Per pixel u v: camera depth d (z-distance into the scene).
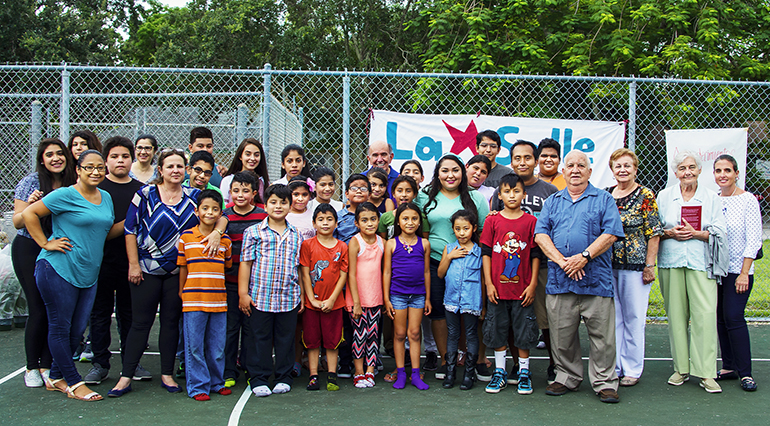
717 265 4.02
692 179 4.12
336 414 3.51
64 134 5.46
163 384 3.94
